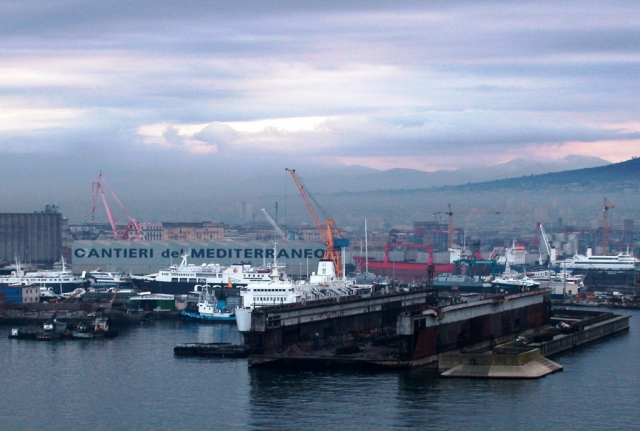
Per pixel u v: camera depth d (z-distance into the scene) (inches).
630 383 7795.3
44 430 6614.2
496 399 7150.6
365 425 6441.9
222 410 6983.3
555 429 6348.4
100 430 6579.7
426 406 6934.1
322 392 7436.0
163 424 6668.3
